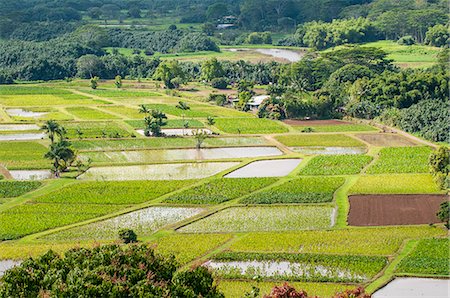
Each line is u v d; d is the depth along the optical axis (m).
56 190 136.38
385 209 122.75
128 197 131.75
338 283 91.00
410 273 93.62
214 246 104.88
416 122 194.38
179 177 148.50
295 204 126.62
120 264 67.50
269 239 107.62
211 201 128.50
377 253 101.25
